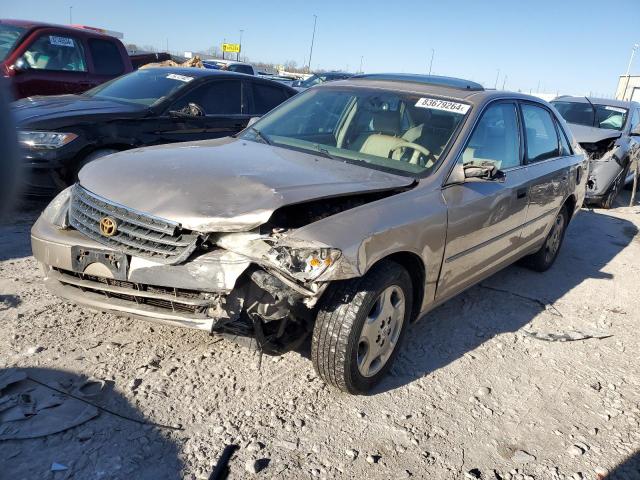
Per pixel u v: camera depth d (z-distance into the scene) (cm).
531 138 480
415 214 321
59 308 376
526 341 413
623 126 1015
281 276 268
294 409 301
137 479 242
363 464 269
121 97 662
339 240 276
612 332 447
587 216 863
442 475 268
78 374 306
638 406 345
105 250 298
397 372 351
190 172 319
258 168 332
